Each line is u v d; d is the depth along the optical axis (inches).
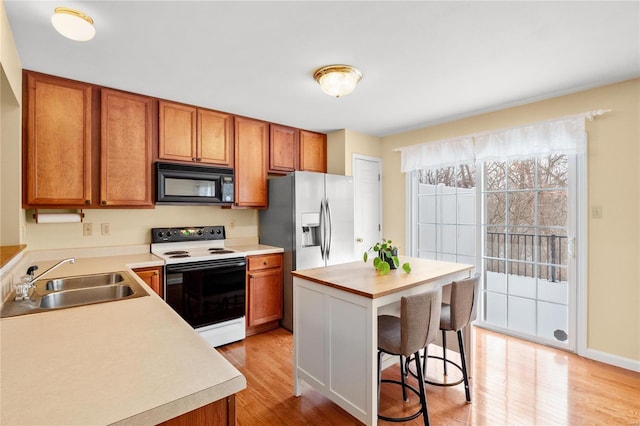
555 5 64.5
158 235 123.1
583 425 75.2
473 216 140.7
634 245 99.3
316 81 100.4
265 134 143.9
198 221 135.9
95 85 102.3
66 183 96.0
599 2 63.5
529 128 119.7
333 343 78.8
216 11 65.7
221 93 111.0
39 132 92.2
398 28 72.7
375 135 171.2
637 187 98.7
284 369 103.4
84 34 67.1
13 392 29.0
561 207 116.9
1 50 59.1
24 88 90.4
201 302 113.4
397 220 167.9
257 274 129.9
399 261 102.6
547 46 80.5
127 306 55.4
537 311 123.0
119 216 117.6
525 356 110.7
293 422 78.0
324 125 151.9
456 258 147.1
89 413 26.2
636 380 94.0
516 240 128.4
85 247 110.5
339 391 77.4
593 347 107.6
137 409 27.0
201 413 31.1
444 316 87.4
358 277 84.0
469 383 94.0
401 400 86.4
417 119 141.5
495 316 134.6
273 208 143.3
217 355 37.3
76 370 33.3
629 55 85.0
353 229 154.3
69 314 51.1
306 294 86.6
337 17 68.5
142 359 36.0
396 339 72.6
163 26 71.0
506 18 68.9
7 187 84.0
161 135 114.3
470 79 100.1
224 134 130.6
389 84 103.7
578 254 110.4
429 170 156.8
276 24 70.8
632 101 99.3
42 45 78.0
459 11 66.5
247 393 90.2
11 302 58.1
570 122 110.2
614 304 103.1
